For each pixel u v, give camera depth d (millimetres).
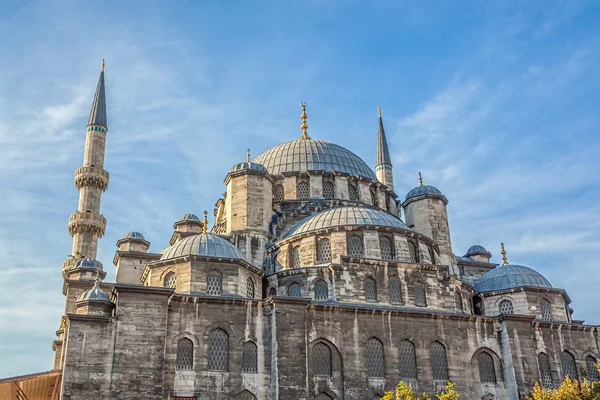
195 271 48031
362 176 68375
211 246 49969
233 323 44562
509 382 49375
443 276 52625
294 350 43906
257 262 56531
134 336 41219
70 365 39438
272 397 43094
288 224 60750
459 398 47406
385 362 46625
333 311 46719
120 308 41688
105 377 39781
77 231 77688
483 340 50281
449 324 49688
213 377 42719
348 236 52625
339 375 45250
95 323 40875
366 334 46969
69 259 75875
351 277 50031
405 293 50812
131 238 68500
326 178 66875
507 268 60250
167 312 43062
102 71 89125
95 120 83875
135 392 39969
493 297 58156
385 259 52125
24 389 46469
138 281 58281
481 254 75688
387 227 53250
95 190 80625
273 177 65875
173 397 41469
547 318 57031
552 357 51656
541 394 42250
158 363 41031
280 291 51406
